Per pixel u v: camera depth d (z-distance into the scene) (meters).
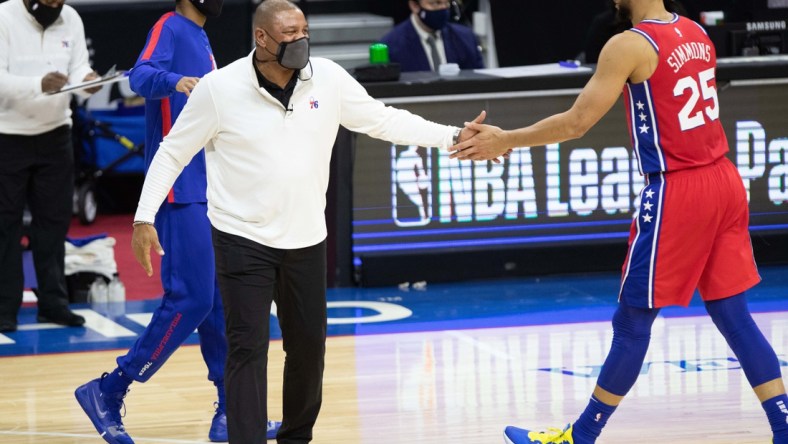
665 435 14.78
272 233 12.09
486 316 22.36
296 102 12.04
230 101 12.01
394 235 25.34
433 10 26.91
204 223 14.33
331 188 25.23
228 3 33.66
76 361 19.44
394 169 25.16
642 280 12.55
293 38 11.67
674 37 12.40
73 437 15.19
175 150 12.30
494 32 35.06
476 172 25.41
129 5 33.50
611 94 12.42
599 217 25.89
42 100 20.80
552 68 26.08
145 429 15.42
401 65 27.05
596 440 14.62
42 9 20.53
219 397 14.98
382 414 15.91
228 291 12.18
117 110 33.47
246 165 12.03
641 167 12.65
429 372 18.22
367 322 22.00
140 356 14.42
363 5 38.50
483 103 24.72
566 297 23.97
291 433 12.98
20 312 23.52
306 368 12.61
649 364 18.41
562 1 35.12
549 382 17.48
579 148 25.58
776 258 26.47
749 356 12.77
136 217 12.40
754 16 28.52
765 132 25.91
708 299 12.91
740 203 12.68
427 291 24.92
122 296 24.67
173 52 14.27
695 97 12.44
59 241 22.06
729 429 14.97
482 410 16.05
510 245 25.69
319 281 12.40
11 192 21.25
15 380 18.23
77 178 33.41
